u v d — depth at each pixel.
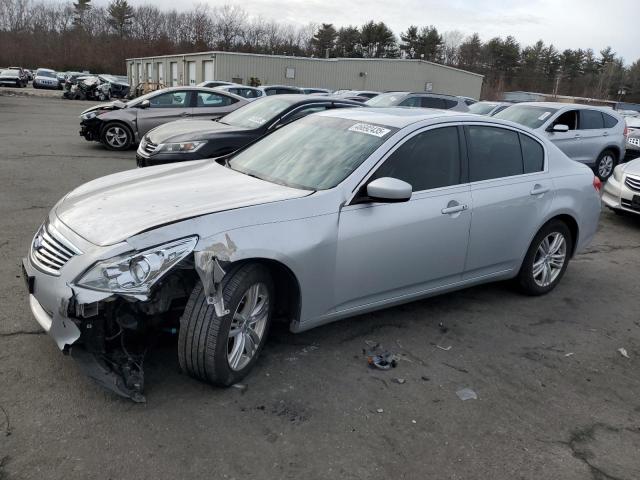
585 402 3.54
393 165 3.95
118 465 2.66
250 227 3.22
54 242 3.17
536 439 3.12
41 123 18.41
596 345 4.35
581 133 12.07
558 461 2.95
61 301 2.91
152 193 3.61
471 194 4.34
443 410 3.31
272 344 3.92
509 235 4.68
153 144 8.66
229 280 3.16
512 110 12.43
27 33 83.19
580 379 3.82
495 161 4.63
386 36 86.06
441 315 4.65
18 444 2.74
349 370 3.66
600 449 3.08
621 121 13.01
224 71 41.53
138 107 12.85
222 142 8.27
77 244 3.04
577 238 5.38
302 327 3.62
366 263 3.76
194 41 80.38
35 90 46.28
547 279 5.26
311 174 3.93
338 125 4.46
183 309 3.35
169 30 86.56
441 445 3.00
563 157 5.27
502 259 4.72
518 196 4.66
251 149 4.71
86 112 12.92
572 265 6.43
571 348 4.27
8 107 25.12
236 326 3.31
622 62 94.38
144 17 87.75
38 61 76.44
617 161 13.07
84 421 2.95
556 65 92.12
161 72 54.75
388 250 3.85
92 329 2.99
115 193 3.66
